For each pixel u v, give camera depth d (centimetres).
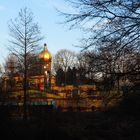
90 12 1239
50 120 3112
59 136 3012
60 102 8462
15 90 5116
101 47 1227
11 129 2689
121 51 1209
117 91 1270
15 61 5975
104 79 1239
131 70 1219
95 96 1318
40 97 7706
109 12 1223
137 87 1241
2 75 5844
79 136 3231
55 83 9131
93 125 3662
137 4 1202
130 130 3378
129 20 1210
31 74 6147
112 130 3603
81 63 1255
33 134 2886
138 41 1207
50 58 9900
